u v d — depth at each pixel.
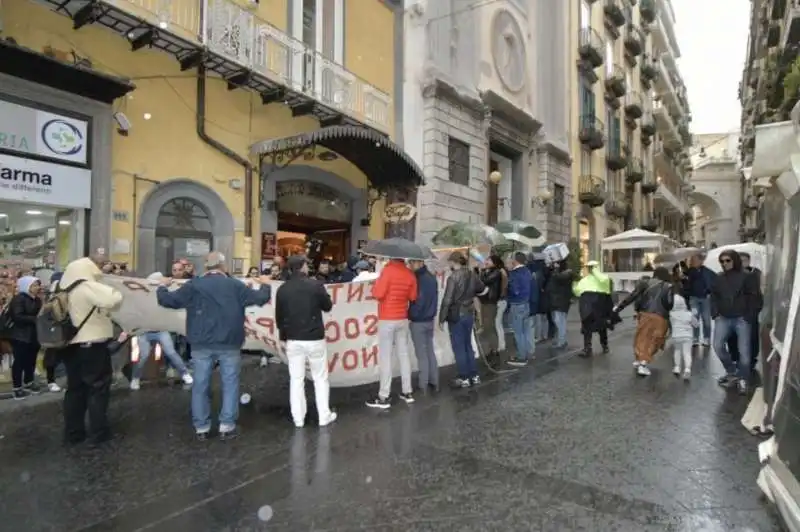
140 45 9.01
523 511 3.68
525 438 5.19
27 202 7.72
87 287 5.12
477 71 17.94
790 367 3.45
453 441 5.11
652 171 41.06
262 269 10.75
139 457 4.70
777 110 14.88
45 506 3.77
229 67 10.07
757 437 5.20
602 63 27.25
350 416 5.96
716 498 3.88
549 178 22.14
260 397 6.81
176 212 10.08
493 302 9.16
